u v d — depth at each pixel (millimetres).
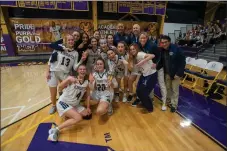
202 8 10305
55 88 2729
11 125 2420
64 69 2682
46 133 2254
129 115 2789
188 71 4352
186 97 3543
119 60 2973
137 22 8789
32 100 3336
